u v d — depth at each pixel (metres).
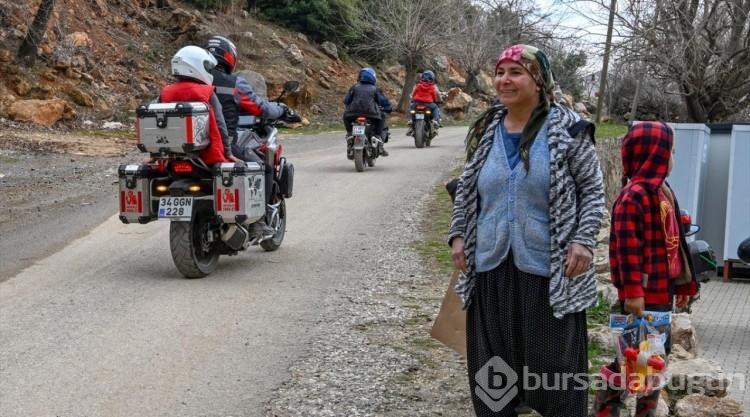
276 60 32.19
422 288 7.46
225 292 7.19
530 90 3.66
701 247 6.85
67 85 23.38
